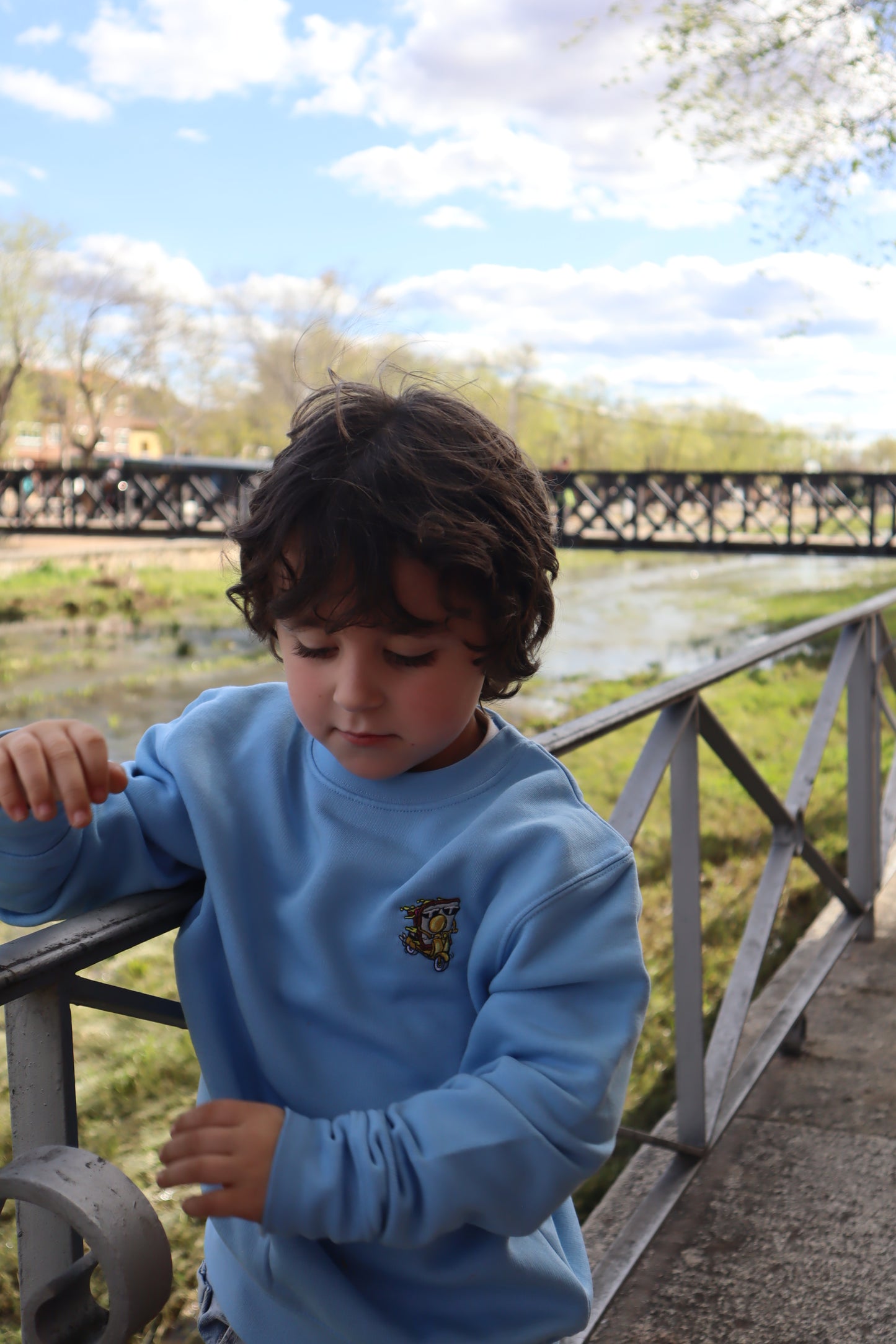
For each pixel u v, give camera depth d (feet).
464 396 2.51
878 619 9.83
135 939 2.39
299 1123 1.96
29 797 2.18
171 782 2.65
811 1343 4.74
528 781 2.56
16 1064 2.20
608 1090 2.19
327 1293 2.35
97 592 73.41
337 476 2.16
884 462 178.29
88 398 126.62
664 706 5.03
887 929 9.81
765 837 17.21
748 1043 7.82
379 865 2.46
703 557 125.08
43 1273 2.25
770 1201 5.77
